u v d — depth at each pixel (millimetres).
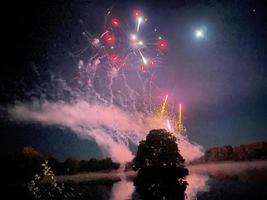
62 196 21531
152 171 24094
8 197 21719
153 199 18781
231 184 19484
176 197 18438
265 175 20438
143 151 24766
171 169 24094
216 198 16969
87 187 23734
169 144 24641
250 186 18359
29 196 21750
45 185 24203
